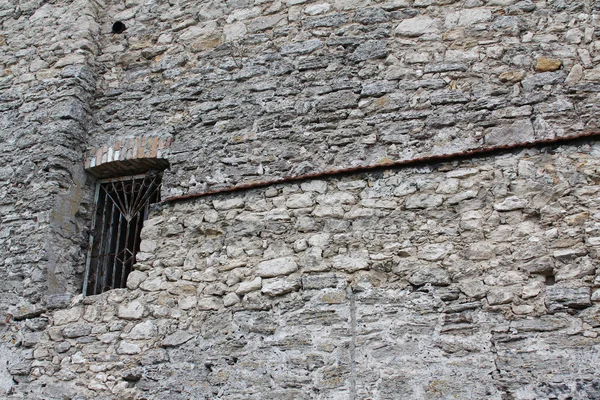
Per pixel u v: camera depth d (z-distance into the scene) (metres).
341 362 4.84
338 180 5.45
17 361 5.69
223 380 5.05
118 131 6.44
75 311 5.71
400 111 5.55
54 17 7.04
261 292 5.25
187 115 6.22
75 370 5.48
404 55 5.75
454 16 5.78
